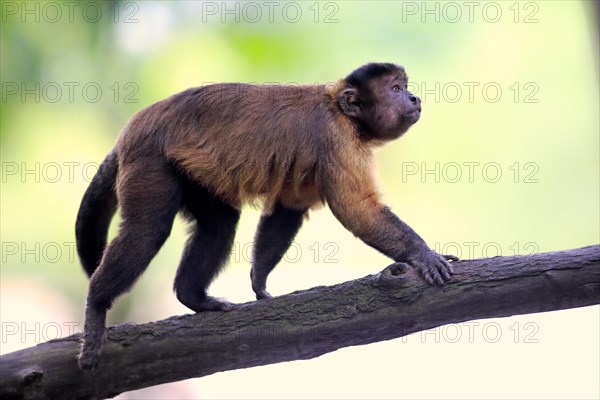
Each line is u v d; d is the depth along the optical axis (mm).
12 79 18297
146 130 10602
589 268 9055
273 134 10789
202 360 9805
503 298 9242
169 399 17234
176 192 10500
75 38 18375
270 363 9922
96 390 9758
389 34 20828
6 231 19953
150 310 18578
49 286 19984
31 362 9570
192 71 19484
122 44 18812
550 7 21625
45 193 19656
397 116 11195
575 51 21656
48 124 18812
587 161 22078
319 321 9594
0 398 9422
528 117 22141
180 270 10922
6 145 18672
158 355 9766
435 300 9352
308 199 11258
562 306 9227
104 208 11297
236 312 9914
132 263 10062
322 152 10680
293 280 20156
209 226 10977
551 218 22234
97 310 9891
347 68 20312
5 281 19984
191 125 10742
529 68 21844
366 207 10359
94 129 18938
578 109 21906
